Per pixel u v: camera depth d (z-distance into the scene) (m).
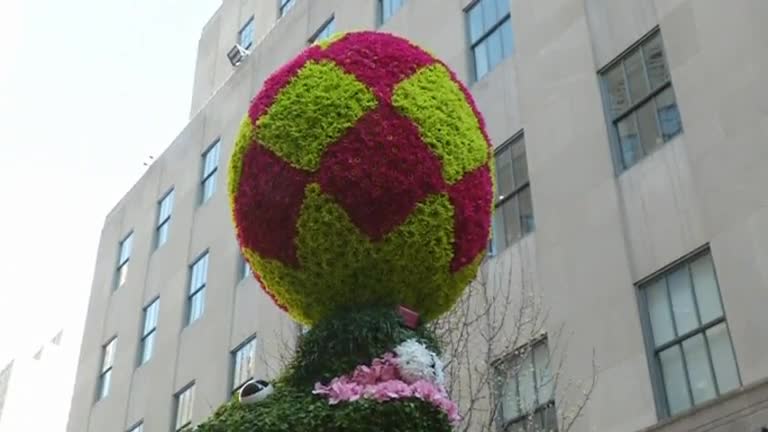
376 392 5.11
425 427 5.10
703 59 12.57
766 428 9.72
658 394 11.47
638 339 11.91
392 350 5.37
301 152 5.55
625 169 13.34
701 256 11.73
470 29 17.84
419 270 5.61
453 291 5.87
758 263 10.77
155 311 25.19
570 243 13.53
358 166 5.46
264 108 5.91
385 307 5.61
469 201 5.76
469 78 17.14
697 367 11.20
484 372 11.95
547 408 12.52
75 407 27.16
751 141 11.44
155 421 22.36
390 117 5.66
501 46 16.81
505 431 12.20
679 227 12.12
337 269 5.50
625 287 12.42
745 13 12.16
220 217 23.80
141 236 27.88
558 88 15.02
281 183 5.55
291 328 18.05
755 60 11.77
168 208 27.06
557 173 14.33
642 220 12.70
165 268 25.47
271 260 5.66
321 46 6.21
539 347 13.19
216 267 22.89
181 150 27.64
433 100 5.90
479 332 12.35
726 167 11.66
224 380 20.39
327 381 5.31
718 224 11.48
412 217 5.51
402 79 5.91
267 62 25.02
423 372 5.31
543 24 15.89
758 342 10.41
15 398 54.19
